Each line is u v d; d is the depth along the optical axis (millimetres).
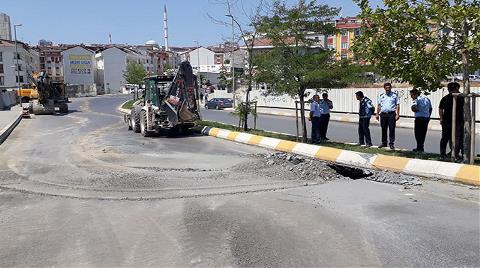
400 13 9125
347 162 11281
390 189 8430
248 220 6609
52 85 38469
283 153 13406
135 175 10273
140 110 20094
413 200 7574
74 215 7152
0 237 6152
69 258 5324
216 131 18609
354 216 6695
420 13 8938
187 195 8242
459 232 5930
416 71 9477
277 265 4965
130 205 7672
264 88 19203
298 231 6074
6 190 9156
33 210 7527
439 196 7840
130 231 6262
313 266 4926
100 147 15633
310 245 5547
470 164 9227
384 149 12742
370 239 5715
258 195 8109
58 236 6133
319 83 14609
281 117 31969
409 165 9852
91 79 111875
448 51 9203
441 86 9945
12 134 21781
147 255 5355
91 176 10344
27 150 15547
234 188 8719
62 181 9898
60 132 22234
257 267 4930
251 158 12469
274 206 7328
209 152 13984
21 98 51594
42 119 32156
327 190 8391
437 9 8680
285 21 14914
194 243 5711
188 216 6895
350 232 5988
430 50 9383
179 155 13391
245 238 5840
